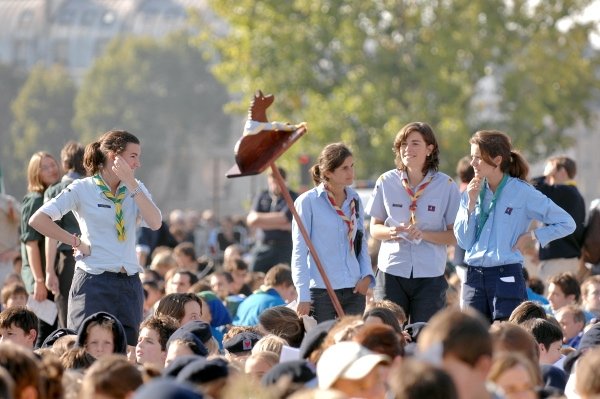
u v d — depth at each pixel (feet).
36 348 91.40
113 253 83.25
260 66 371.35
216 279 125.59
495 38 366.63
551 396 57.72
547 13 372.79
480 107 377.71
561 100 377.50
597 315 103.04
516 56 374.63
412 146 85.61
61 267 93.91
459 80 361.30
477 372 46.26
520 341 61.36
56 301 94.48
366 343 54.39
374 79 359.46
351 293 85.61
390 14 366.43
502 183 82.99
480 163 82.79
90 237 83.46
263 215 135.54
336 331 59.21
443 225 86.58
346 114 358.64
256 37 370.53
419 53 358.84
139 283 85.10
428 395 41.86
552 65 372.17
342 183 85.25
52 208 82.84
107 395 51.42
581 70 377.50
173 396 42.32
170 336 76.95
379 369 50.31
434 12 367.04
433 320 47.21
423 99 356.59
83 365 70.18
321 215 85.40
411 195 86.07
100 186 83.51
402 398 42.14
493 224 83.10
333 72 374.22
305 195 86.07
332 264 85.25
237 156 74.38
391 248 86.69
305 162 246.47
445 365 46.26
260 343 71.20
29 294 98.63
